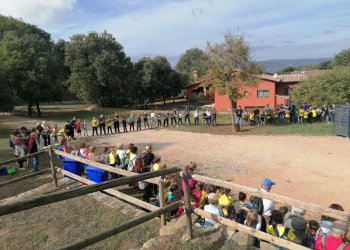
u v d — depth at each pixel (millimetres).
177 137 25875
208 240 5723
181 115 32281
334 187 13172
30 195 9664
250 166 16672
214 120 34031
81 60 56625
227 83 26656
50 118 46156
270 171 15656
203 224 6430
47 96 50094
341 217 4344
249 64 27203
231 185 5469
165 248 5551
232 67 26844
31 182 11555
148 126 31719
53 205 8719
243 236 5652
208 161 17922
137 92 62812
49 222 7805
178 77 66812
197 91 68188
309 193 12578
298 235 5727
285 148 20391
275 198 4969
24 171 14227
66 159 10766
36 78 47781
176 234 6000
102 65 56000
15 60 46875
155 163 10172
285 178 14516
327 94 35844
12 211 3535
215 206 6840
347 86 36125
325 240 4891
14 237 7223
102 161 11477
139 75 62625
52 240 7020
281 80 46375
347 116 22391
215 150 20656
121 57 60500
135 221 5184
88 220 7770
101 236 4688
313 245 5582
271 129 27109
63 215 8117
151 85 61969
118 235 6805
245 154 19312
